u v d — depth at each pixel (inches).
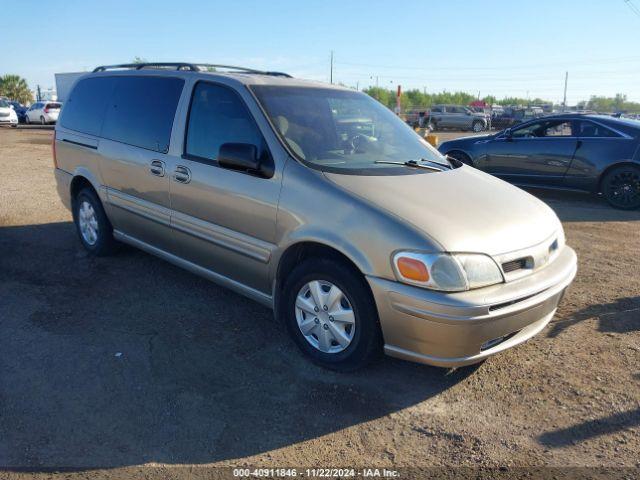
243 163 148.6
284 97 166.7
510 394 134.7
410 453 114.1
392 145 175.6
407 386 137.9
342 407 129.0
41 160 548.7
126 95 203.2
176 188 174.9
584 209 355.9
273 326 168.6
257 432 119.5
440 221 129.3
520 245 133.5
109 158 203.6
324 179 141.4
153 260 225.8
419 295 121.6
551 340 161.6
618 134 355.3
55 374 139.6
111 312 176.4
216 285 199.8
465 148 420.5
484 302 120.8
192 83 177.8
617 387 137.3
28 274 209.2
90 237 229.5
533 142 386.0
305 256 149.6
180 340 158.9
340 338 139.1
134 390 133.4
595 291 200.4
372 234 127.9
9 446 112.7
